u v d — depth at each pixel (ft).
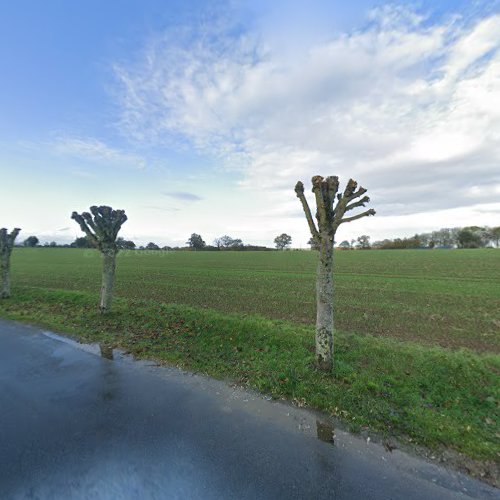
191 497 9.30
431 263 113.29
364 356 20.81
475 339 27.78
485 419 14.08
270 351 22.04
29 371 18.69
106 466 10.57
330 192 18.15
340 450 11.69
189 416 13.82
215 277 74.54
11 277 76.64
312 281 66.90
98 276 77.41
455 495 9.73
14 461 10.79
